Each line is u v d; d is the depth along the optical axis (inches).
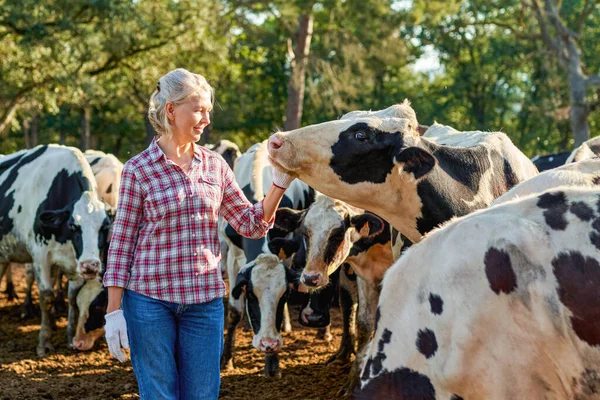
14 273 513.7
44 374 263.9
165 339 131.1
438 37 1294.3
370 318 238.8
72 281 303.1
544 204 100.0
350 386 227.9
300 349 295.6
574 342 92.3
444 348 100.6
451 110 1542.8
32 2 745.6
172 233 131.1
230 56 1282.0
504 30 1467.8
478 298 97.6
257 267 240.1
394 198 161.3
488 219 101.3
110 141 1994.3
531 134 1386.6
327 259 217.6
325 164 155.7
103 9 775.1
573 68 974.4
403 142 155.6
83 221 286.4
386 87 1625.2
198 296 131.9
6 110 869.8
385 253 234.1
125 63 949.8
